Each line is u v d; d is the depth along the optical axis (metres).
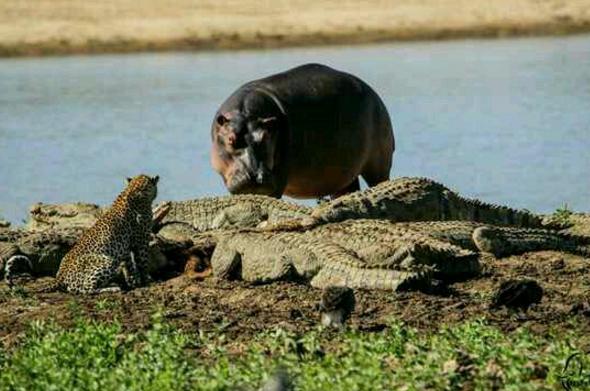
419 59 146.88
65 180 85.06
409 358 34.16
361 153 64.75
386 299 41.81
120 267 46.00
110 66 141.88
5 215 73.44
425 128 105.62
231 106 61.34
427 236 45.62
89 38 147.00
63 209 56.47
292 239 45.41
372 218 50.28
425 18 158.75
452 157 92.69
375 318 39.88
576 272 46.47
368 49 150.50
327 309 38.44
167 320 40.50
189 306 42.47
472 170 87.75
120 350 36.22
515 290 40.66
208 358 36.06
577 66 140.38
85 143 98.94
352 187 67.25
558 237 50.38
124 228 46.25
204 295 44.03
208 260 47.53
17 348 37.62
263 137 60.09
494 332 36.47
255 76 132.88
